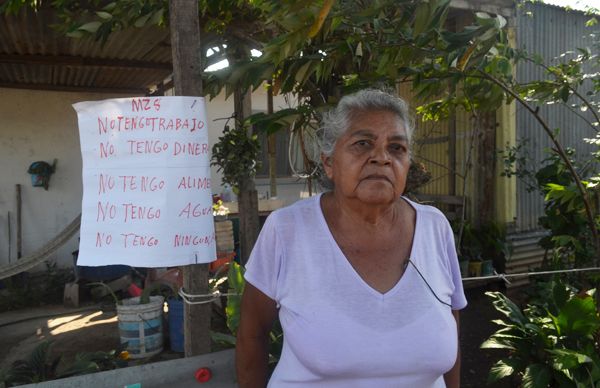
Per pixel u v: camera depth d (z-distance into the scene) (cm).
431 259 155
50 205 718
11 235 699
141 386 197
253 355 165
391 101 149
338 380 142
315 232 151
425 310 145
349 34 271
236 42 366
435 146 622
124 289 626
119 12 308
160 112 196
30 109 704
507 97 312
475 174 571
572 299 299
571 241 394
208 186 204
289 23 203
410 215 163
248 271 157
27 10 396
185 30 203
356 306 142
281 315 151
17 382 314
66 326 532
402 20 221
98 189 199
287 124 253
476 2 488
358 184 145
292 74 256
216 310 489
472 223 578
